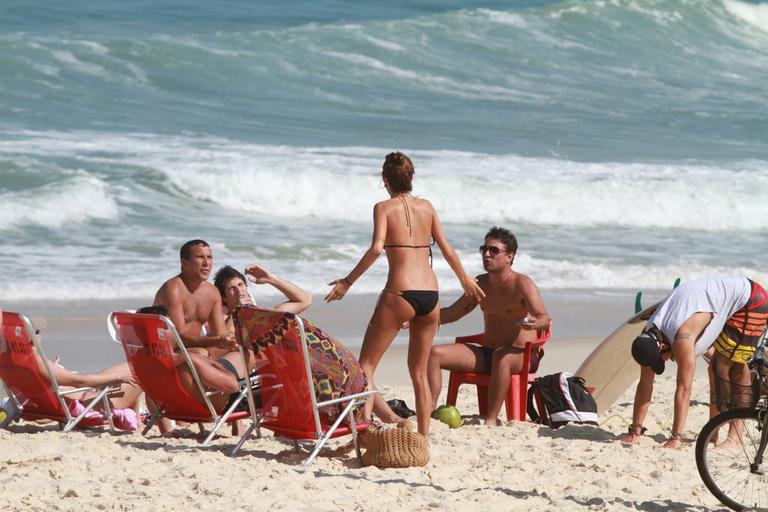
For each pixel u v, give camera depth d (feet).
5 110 301.63
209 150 269.44
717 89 436.76
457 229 228.84
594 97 403.13
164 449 81.20
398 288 80.43
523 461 81.87
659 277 196.24
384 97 369.71
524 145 314.14
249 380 80.28
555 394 97.60
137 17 424.46
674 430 88.53
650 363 87.15
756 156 319.47
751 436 68.69
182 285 89.10
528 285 98.37
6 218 208.13
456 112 358.23
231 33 396.98
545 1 514.27
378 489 71.10
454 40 433.89
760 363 66.80
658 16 492.13
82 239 200.85
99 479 71.26
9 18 401.49
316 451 77.66
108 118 304.50
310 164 258.37
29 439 82.23
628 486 74.74
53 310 154.10
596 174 270.87
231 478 71.82
